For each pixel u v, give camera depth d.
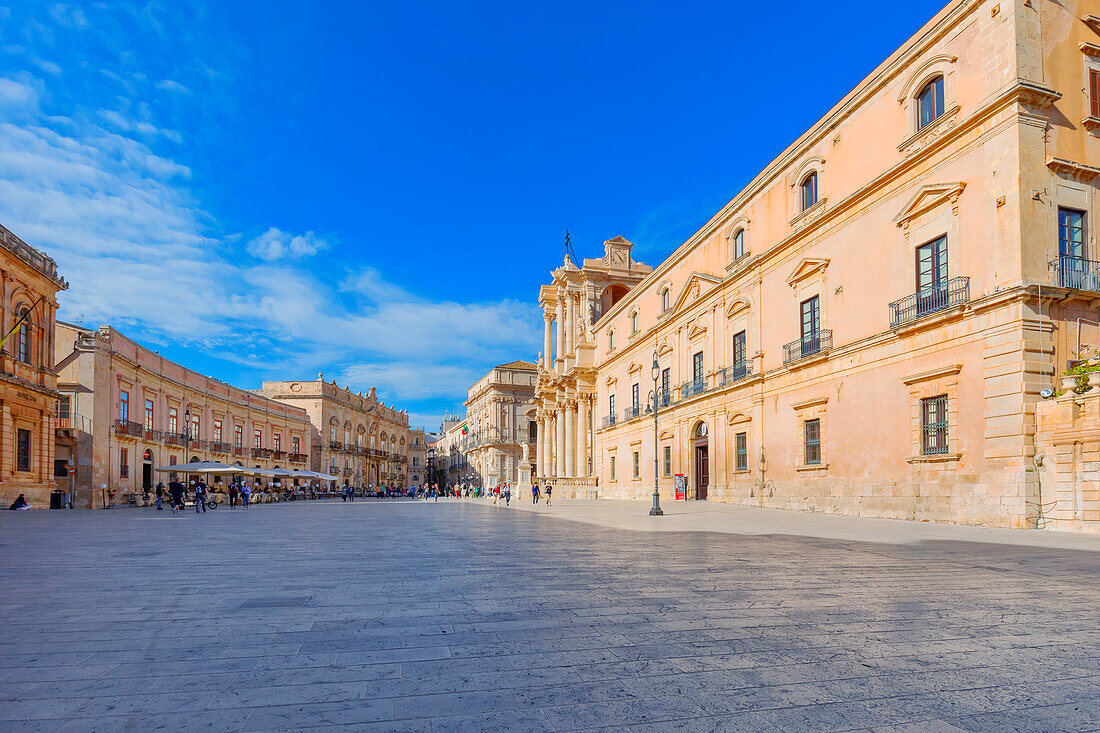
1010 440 17.00
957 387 18.77
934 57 20.20
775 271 28.50
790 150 27.36
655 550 11.77
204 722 3.57
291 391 82.50
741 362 31.42
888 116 22.17
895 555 10.83
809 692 4.04
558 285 61.66
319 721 3.58
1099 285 17.59
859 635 5.39
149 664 4.63
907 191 21.12
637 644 5.12
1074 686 4.15
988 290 17.97
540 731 3.44
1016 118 17.42
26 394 34.69
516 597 7.06
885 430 21.56
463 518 24.38
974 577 8.42
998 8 18.09
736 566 9.49
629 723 3.55
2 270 33.06
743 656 4.79
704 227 35.44
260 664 4.63
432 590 7.52
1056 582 8.03
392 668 4.52
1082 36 18.62
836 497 23.92
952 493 18.75
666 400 39.94
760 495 29.00
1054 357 17.12
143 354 47.50
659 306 42.44
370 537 15.41
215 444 58.34
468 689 4.10
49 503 36.53
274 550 12.34
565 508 32.75
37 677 4.36
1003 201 17.64
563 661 4.68
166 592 7.49
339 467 86.88
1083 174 18.00
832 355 24.25
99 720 3.60
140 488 46.31
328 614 6.24
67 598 7.14
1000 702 3.87
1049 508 16.16
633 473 46.12
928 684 4.19
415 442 131.88
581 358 56.22
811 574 8.67
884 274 22.00
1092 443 15.16
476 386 98.06
